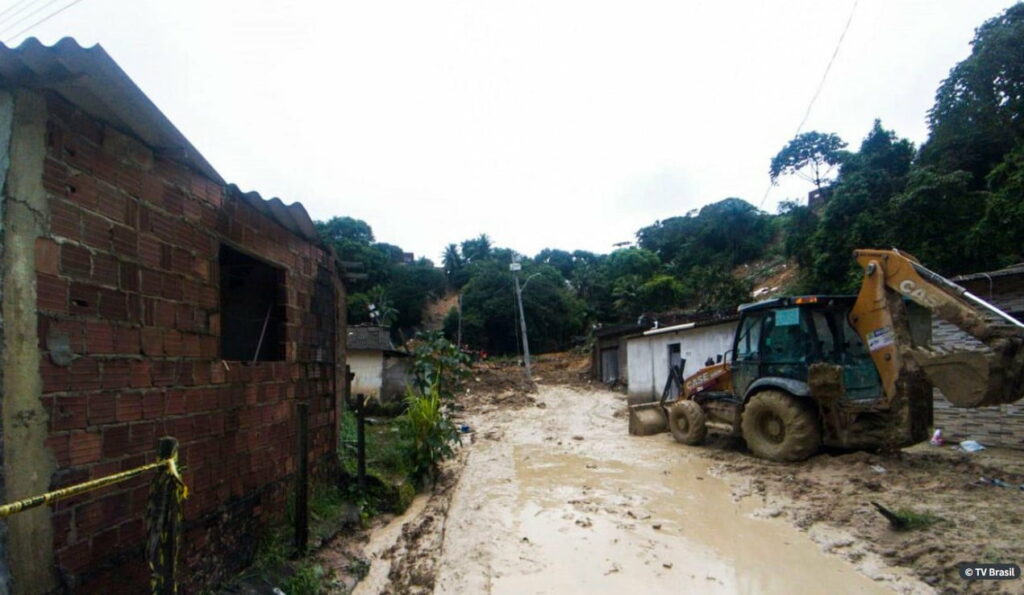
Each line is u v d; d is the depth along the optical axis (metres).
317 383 5.42
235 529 3.62
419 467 7.27
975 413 7.62
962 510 4.62
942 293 5.78
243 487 3.76
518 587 4.00
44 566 2.14
